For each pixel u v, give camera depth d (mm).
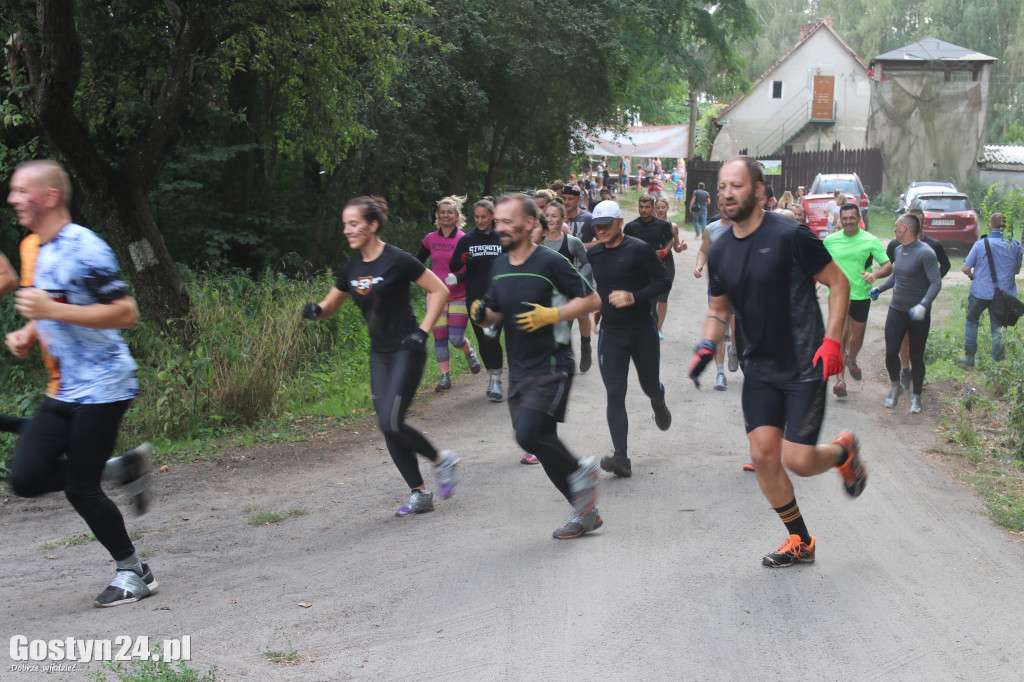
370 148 15141
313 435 7730
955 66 35750
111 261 3844
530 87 19203
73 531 5371
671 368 10180
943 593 4133
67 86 7793
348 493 6027
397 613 3980
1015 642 3633
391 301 5254
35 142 10508
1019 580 4305
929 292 7844
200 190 14359
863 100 43656
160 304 8789
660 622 3826
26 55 8016
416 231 18359
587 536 4949
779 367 4160
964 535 4984
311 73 11594
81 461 3920
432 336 9359
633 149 35375
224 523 5422
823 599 4047
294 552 4848
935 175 35250
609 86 20219
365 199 5266
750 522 5160
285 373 8805
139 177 8562
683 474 6211
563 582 4289
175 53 8727
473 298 8469
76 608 4102
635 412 8133
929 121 35156
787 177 36562
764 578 4301
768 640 3645
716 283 4336
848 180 23984
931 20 62062
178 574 4539
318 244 15367
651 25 20484
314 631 3803
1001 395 8656
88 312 3730
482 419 8102
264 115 14461
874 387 9297
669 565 4492
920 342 7992
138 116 11867
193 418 7762
